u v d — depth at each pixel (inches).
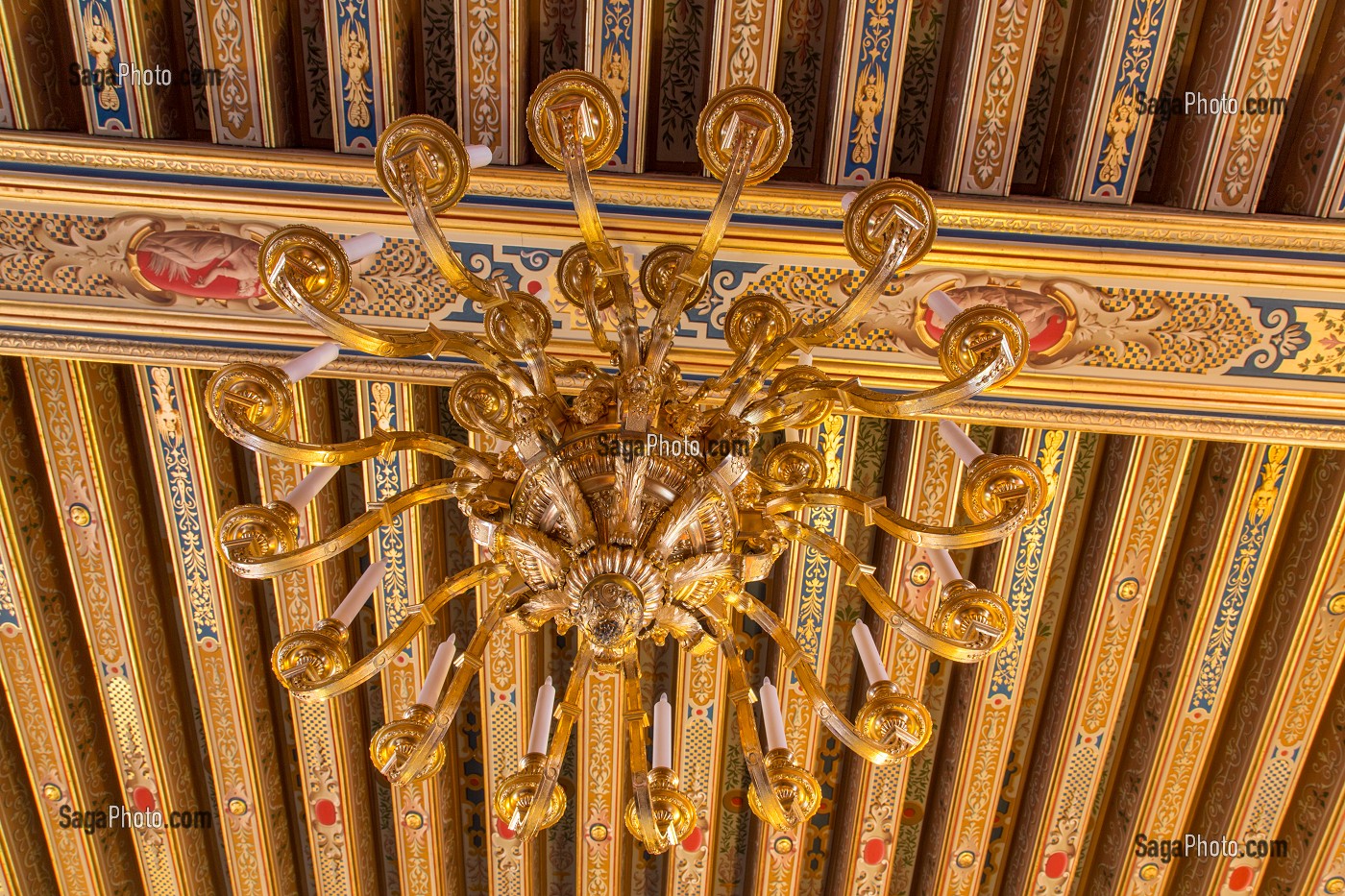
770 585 183.6
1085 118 131.3
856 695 194.9
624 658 90.5
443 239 80.4
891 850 194.4
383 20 128.6
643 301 139.2
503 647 176.1
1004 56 127.3
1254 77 126.4
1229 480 159.2
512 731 184.5
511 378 87.2
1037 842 194.2
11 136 126.9
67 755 182.1
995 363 77.6
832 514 160.4
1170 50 137.3
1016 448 156.8
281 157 128.8
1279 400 139.8
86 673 183.8
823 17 138.6
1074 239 131.8
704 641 92.5
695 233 133.5
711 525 83.9
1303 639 167.5
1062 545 178.7
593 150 84.3
